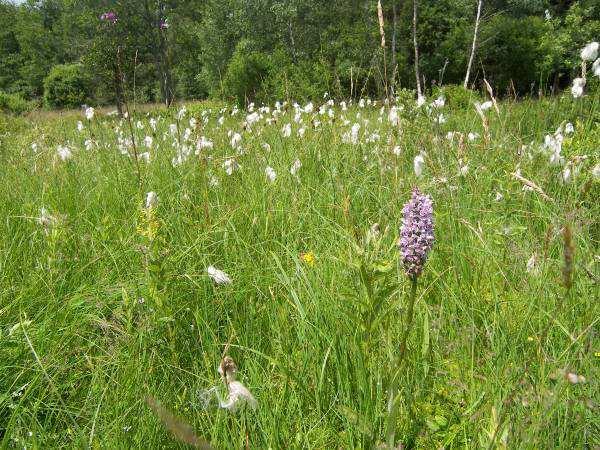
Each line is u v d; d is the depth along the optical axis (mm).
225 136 1876
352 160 1436
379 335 676
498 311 722
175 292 817
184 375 694
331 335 671
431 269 819
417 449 562
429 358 665
